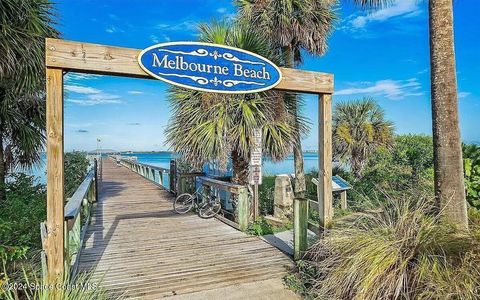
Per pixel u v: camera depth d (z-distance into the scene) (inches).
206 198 276.4
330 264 117.9
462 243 99.1
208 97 233.6
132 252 174.7
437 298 87.4
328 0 296.4
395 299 94.4
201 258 164.7
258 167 247.1
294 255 158.7
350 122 398.0
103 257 166.7
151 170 554.3
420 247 101.8
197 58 134.5
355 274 102.9
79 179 393.7
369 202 150.5
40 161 274.1
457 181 121.4
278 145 243.3
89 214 249.4
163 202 339.6
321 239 134.0
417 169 312.2
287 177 284.5
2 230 148.8
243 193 222.7
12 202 219.1
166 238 202.2
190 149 239.5
